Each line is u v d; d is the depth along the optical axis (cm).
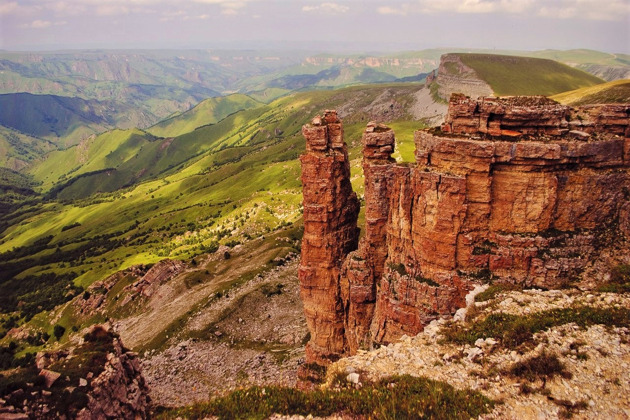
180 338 10369
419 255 4459
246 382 7256
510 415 2523
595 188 3919
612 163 3972
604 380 2584
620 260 3753
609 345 2839
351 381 3256
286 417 2959
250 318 10731
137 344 11319
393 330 4691
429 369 3188
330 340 6016
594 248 3866
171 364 9075
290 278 12762
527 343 3094
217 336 10050
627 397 2427
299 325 9569
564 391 2592
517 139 4047
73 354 4366
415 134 4631
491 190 4003
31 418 3431
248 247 18462
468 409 2617
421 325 4347
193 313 11612
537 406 2545
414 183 4441
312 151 5603
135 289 18412
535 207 3938
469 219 4091
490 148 3888
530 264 3931
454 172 4084
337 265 5866
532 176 3903
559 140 3988
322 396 3102
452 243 4128
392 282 4744
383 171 5103
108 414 4003
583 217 3966
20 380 3641
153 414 4550
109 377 4134
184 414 3234
